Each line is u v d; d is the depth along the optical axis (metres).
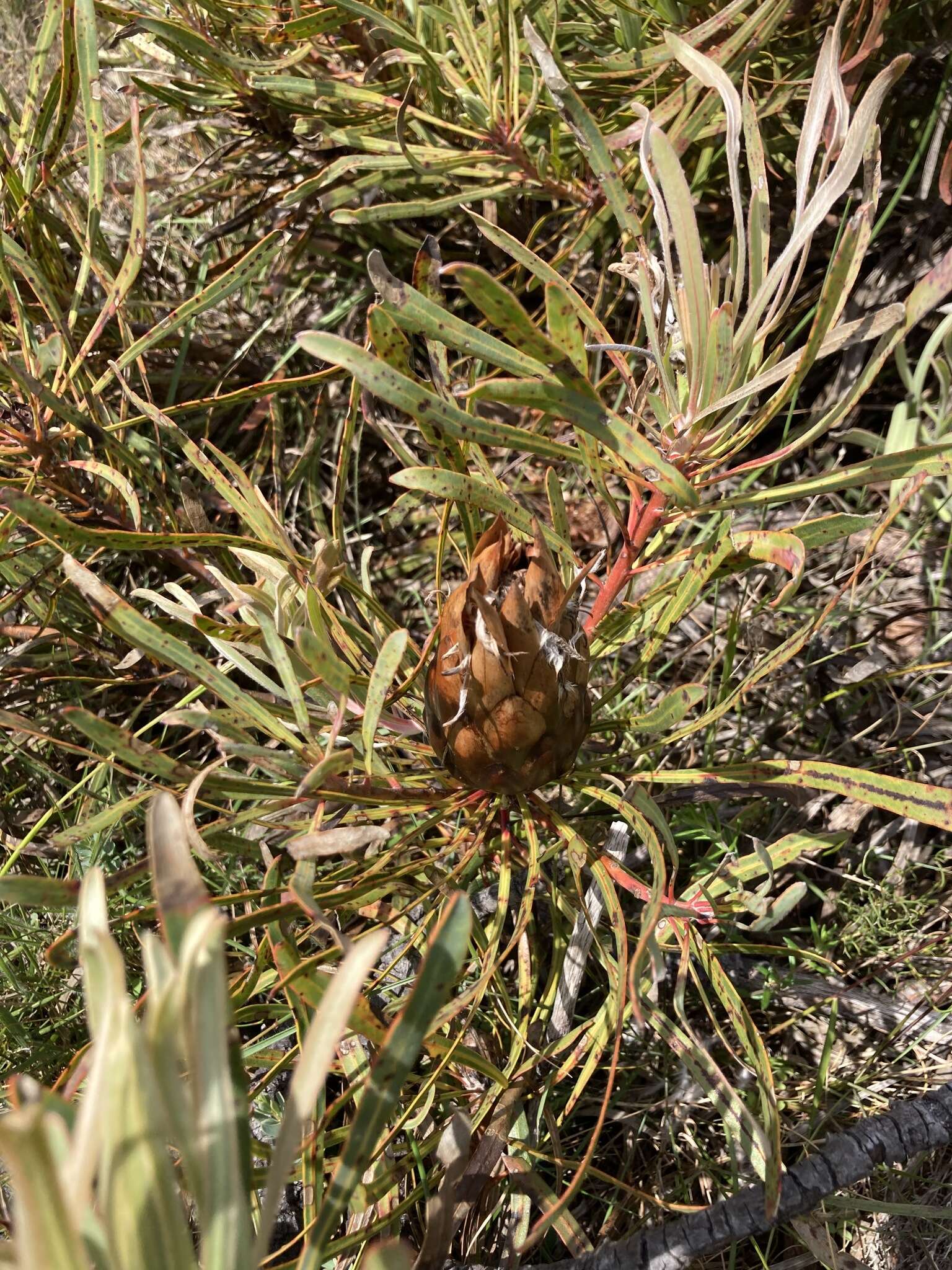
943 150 0.52
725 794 0.32
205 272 0.56
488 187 0.46
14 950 0.41
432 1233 0.24
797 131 0.51
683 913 0.28
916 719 0.49
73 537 0.28
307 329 0.61
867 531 0.54
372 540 0.59
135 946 0.40
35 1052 0.38
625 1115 0.40
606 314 0.49
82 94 0.34
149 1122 0.15
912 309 0.25
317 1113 0.31
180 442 0.34
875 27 0.38
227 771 0.39
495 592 0.28
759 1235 0.38
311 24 0.44
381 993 0.38
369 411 0.35
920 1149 0.34
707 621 0.53
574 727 0.30
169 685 0.49
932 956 0.44
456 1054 0.29
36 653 0.46
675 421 0.29
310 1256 0.21
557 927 0.35
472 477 0.27
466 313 0.62
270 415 0.54
